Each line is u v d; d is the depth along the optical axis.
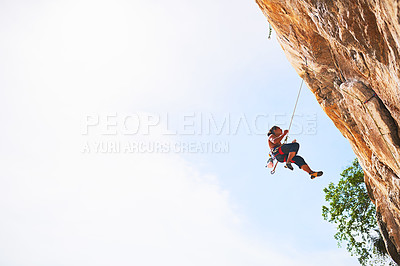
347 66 5.45
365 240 14.88
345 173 15.83
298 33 6.18
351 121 6.51
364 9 3.96
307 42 6.11
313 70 6.41
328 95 6.71
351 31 4.39
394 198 6.22
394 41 3.64
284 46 7.05
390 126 5.05
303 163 7.21
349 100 5.67
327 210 15.86
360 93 5.22
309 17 5.54
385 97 4.63
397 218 7.06
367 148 6.48
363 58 4.57
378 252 14.49
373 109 5.11
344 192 15.62
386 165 6.06
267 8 6.39
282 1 5.84
